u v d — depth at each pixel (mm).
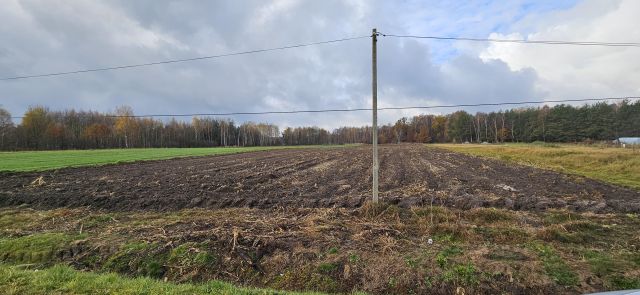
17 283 6953
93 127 100375
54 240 10406
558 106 109250
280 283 8461
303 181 22453
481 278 8227
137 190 18672
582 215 13008
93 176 25188
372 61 13398
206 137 135500
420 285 8133
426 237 10742
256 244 9750
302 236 10414
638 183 21812
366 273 8523
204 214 13797
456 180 22375
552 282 8109
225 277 8641
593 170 28562
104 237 10664
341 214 13234
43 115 93438
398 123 164500
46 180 22875
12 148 84312
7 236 11125
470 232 10859
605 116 100312
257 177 23984
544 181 22391
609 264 8867
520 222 12266
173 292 6809
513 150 50062
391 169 29688
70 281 7195
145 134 117125
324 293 7785
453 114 146375
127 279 7844
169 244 9727
